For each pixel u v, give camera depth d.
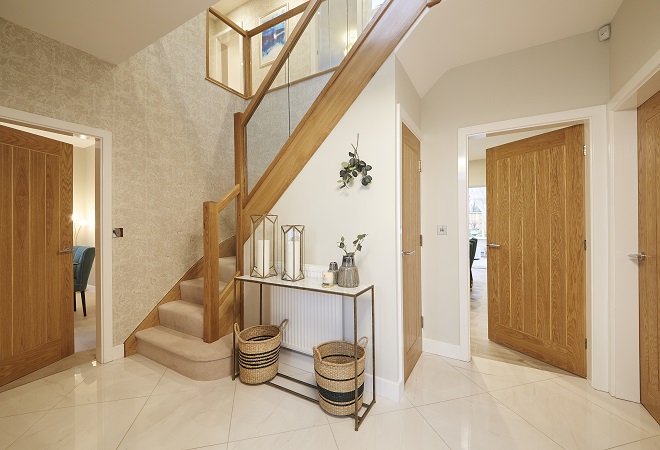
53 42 2.23
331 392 1.79
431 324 2.69
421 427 1.71
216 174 3.58
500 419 1.78
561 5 1.88
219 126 3.64
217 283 2.51
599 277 2.07
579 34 2.15
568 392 2.06
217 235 2.52
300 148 2.42
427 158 2.72
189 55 3.30
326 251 2.29
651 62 1.53
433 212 2.68
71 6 1.87
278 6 4.71
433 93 2.70
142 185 2.81
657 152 1.72
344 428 1.71
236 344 2.38
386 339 2.04
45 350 2.45
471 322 3.55
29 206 2.36
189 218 3.25
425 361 2.53
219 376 2.28
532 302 2.60
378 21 2.13
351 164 2.09
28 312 2.34
